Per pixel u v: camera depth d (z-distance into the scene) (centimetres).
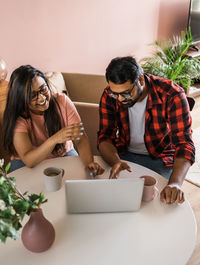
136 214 110
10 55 234
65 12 254
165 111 150
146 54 358
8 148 151
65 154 164
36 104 138
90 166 131
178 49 346
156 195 118
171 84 147
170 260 93
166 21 357
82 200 107
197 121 319
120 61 128
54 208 113
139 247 97
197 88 379
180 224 106
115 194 106
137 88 135
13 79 136
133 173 132
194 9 347
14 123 141
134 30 326
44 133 154
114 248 97
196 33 370
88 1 267
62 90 241
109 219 108
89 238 100
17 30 229
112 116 160
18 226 77
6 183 82
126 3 301
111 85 130
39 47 250
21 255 94
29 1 226
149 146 162
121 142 170
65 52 271
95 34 289
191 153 135
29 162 135
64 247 97
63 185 125
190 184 229
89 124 208
